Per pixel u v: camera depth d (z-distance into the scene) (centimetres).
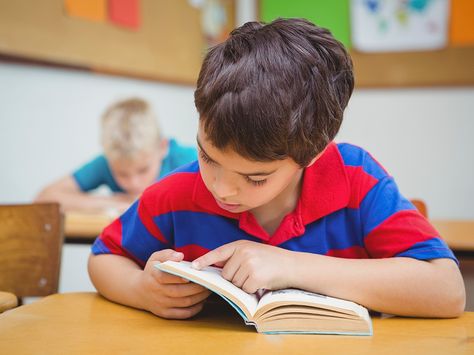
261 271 80
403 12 355
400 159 361
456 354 66
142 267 104
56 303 92
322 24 363
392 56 358
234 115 70
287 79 73
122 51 321
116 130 311
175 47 348
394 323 80
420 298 81
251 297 80
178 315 82
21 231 121
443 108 355
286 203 95
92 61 308
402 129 360
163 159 289
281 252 85
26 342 70
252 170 73
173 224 101
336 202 94
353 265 84
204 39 364
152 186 103
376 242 93
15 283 120
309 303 74
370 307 82
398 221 91
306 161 77
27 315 83
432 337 73
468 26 348
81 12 303
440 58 353
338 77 81
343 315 74
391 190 96
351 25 360
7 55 271
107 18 314
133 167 312
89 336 73
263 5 372
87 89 308
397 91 359
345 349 67
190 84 356
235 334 74
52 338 72
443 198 359
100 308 89
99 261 99
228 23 380
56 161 298
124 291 90
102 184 311
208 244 98
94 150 312
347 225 97
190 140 359
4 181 277
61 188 296
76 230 178
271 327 75
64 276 301
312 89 76
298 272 82
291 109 72
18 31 277
